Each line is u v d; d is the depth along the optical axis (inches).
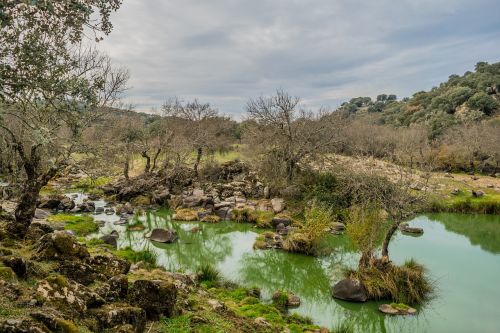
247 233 1241.4
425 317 670.5
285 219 1293.1
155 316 373.7
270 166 1647.4
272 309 617.0
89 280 396.8
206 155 2237.9
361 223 829.2
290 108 1654.8
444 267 959.0
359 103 7180.1
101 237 982.4
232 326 433.4
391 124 4347.9
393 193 829.2
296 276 868.6
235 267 905.5
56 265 395.2
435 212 1653.5
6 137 641.0
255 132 1748.3
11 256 356.5
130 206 1504.7
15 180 729.0
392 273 754.8
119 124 1476.4
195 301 488.4
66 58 436.8
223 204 1498.5
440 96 4111.7
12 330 225.5
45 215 1242.0
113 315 312.2
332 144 1647.4
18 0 255.3
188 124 2100.1
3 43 319.9
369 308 694.5
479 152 2460.6
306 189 1454.2
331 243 1123.9
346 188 1300.4
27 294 285.9
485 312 694.5
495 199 1728.6
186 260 930.7
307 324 593.9
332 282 830.5
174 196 1647.4
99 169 1234.0
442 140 2965.1
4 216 609.6
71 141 615.8
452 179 2057.1
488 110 3597.4
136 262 759.1
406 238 1254.9
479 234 1337.4
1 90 318.3
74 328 260.7
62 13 322.3
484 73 4461.1
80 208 1440.7
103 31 349.4
